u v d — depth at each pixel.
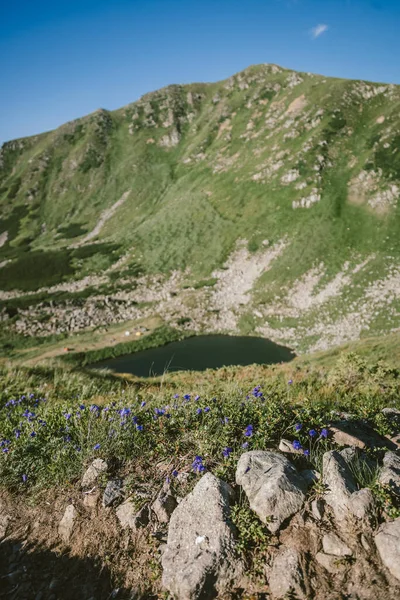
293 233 110.19
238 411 5.77
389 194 106.50
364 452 5.02
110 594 3.79
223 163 168.50
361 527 3.80
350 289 84.50
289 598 3.35
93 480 4.96
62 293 112.31
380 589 3.26
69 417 6.23
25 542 4.52
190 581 3.53
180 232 133.38
